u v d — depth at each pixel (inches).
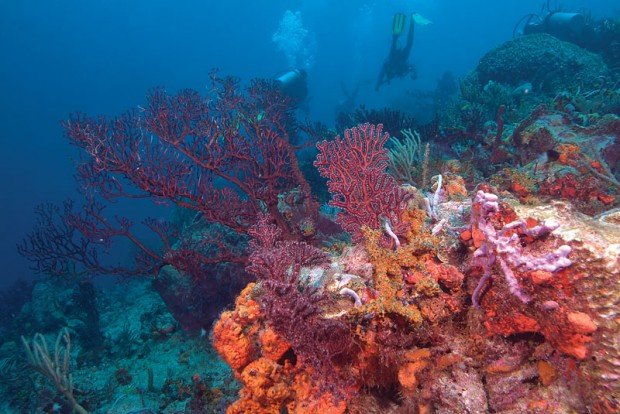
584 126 257.8
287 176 240.1
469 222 106.8
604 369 72.9
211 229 307.1
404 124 392.5
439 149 303.0
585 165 212.8
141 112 228.2
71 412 236.8
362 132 136.9
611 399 72.1
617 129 224.1
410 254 105.0
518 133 254.1
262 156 232.5
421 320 93.7
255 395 98.7
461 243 108.3
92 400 245.4
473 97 527.2
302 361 101.1
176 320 312.2
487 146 275.7
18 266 1243.8
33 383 273.0
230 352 100.5
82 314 424.8
